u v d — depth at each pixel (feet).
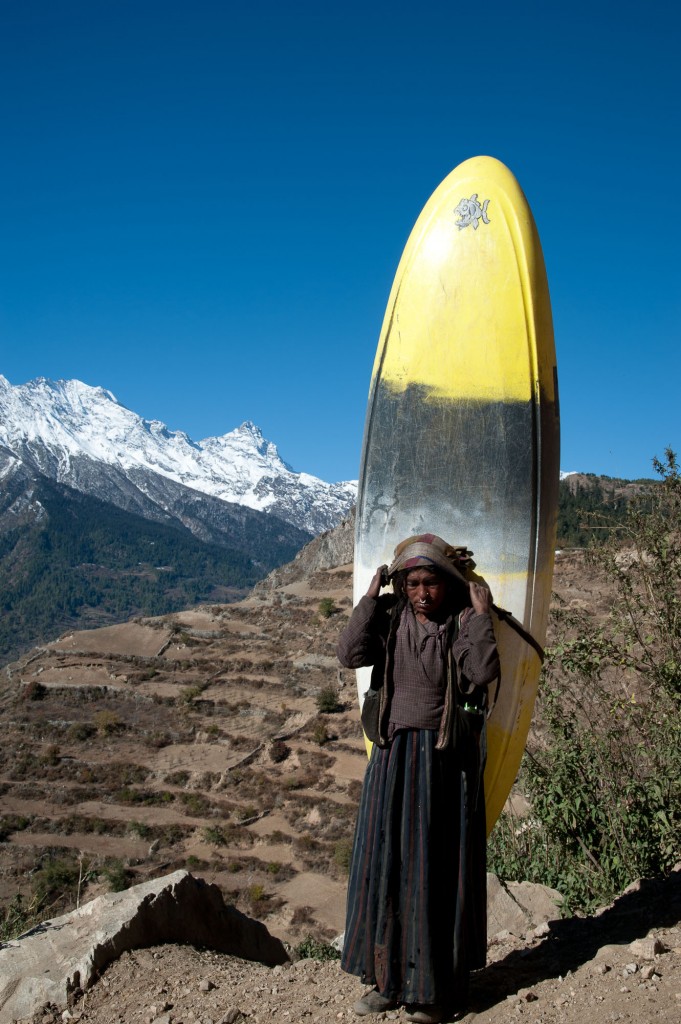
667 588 19.57
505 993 10.97
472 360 12.98
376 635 10.94
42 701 214.48
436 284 13.17
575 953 11.87
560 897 17.65
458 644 10.36
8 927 20.59
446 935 10.07
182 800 167.22
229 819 159.84
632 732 19.36
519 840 20.88
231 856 145.79
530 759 19.29
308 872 138.21
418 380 13.23
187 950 13.25
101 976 12.48
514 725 12.77
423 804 10.13
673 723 17.98
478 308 12.96
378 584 11.17
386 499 13.34
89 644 249.75
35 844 151.02
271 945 15.49
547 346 13.04
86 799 168.55
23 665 239.91
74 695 216.95
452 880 10.18
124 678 225.76
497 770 12.85
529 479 12.76
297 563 360.07
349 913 10.62
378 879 10.30
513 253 12.91
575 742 19.06
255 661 233.14
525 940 13.32
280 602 269.64
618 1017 9.46
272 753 180.75
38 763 183.32
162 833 155.33
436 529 12.98
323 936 115.75
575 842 19.01
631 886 15.19
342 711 199.52
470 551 12.73
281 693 212.84
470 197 13.21
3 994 12.30
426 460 13.10
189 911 14.05
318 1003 11.19
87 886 134.51
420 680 10.46
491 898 17.52
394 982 10.07
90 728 198.29
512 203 13.06
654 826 17.34
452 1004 10.19
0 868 142.00
